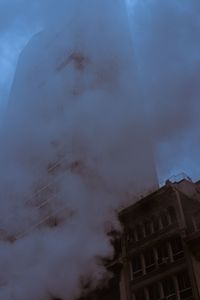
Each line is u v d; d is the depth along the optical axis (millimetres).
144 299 30141
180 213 31344
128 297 30906
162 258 30641
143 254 32062
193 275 28062
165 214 32375
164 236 31328
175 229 30953
